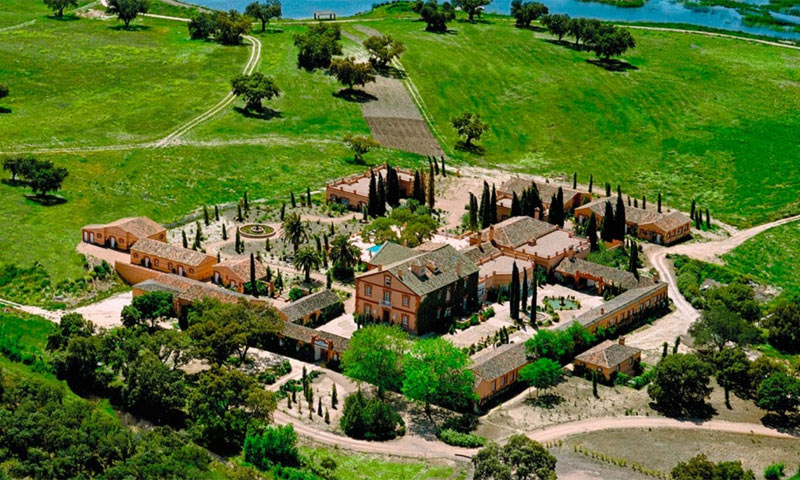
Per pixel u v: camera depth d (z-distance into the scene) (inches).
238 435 6766.7
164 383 6939.0
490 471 5954.7
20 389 6658.5
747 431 7249.0
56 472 5866.1
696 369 7445.9
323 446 6791.3
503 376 7529.5
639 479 6486.2
